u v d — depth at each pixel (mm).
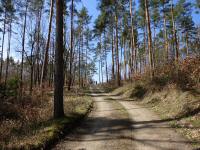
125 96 23359
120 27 35125
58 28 11492
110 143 7891
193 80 14023
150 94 17891
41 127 9406
